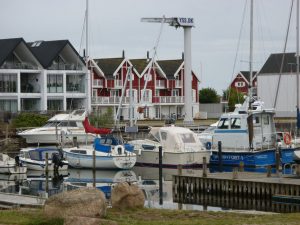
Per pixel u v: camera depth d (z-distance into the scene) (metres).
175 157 45.09
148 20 69.25
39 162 47.59
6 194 30.72
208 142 47.69
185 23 71.19
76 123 60.16
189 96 71.75
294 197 30.91
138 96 93.75
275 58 103.00
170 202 33.84
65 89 82.62
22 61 81.50
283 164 43.31
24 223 20.20
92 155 45.88
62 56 84.19
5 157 47.06
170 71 99.88
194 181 35.81
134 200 23.78
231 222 21.09
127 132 53.59
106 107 87.88
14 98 79.31
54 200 20.30
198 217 22.73
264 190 32.53
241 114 46.66
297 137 51.69
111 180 42.81
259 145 46.53
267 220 21.64
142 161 46.72
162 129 46.62
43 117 67.62
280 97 100.31
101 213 20.34
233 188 33.94
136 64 96.44
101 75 90.19
